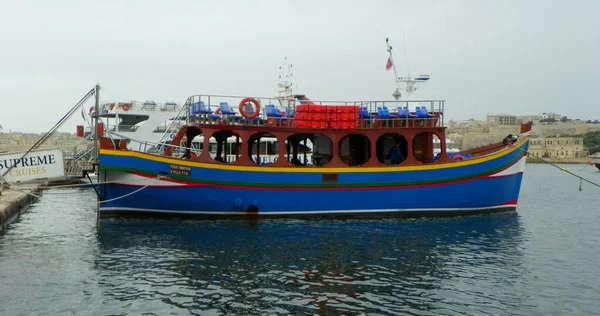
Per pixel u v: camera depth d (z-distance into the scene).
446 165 23.36
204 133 21.91
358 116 23.05
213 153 37.25
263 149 34.59
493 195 24.55
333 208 22.36
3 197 26.50
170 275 13.80
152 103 42.34
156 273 13.98
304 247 17.28
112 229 19.83
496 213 24.98
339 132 22.61
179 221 21.45
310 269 14.60
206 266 14.75
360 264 15.25
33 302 11.55
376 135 22.88
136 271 14.16
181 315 10.91
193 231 19.59
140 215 21.62
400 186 22.84
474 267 15.19
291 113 24.73
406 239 18.84
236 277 13.71
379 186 22.62
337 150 22.56
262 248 17.05
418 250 17.17
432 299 12.21
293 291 12.62
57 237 18.91
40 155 22.02
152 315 10.87
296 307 11.52
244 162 21.97
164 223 21.02
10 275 13.66
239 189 21.61
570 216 27.72
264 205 21.88
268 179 21.83
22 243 17.81
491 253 17.08
